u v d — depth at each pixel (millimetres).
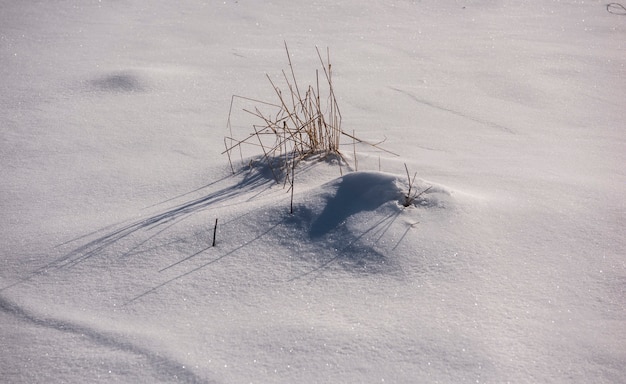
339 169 2977
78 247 2475
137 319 2084
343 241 2389
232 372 1846
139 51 4992
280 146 3135
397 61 4879
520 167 3068
